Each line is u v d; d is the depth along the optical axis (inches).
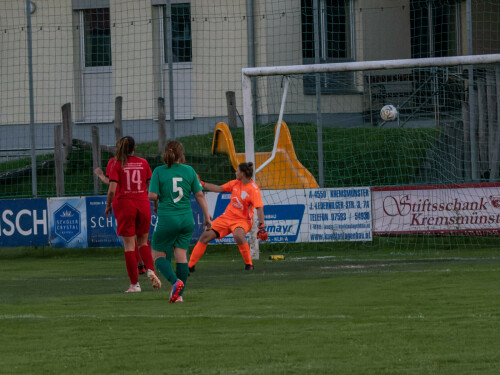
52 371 663.1
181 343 767.7
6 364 691.4
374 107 2532.0
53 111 2571.4
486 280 1195.3
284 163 2148.1
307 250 1892.2
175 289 1039.6
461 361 667.4
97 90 2593.5
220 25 2453.2
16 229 1948.8
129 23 2564.0
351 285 1187.3
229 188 1489.9
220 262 1686.8
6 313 975.6
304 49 2447.1
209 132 2420.0
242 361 684.1
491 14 2667.3
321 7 2566.4
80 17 2613.2
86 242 1909.4
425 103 2425.0
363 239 1828.2
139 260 1465.3
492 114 1952.5
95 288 1257.4
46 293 1194.6
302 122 2399.1
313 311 943.7
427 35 2790.4
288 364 669.3
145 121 2519.7
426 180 2113.7
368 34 2689.5
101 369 667.4
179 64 2509.8
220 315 928.9
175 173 1085.8
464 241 1836.9
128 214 1184.2
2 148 2522.1
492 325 824.9
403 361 671.8
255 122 2321.6
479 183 1790.1
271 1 2422.5
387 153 2217.0
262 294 1114.7
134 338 798.5
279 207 1839.3
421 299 1019.9
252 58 2410.2
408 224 1818.4
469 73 1937.7
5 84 2581.2
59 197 1925.4
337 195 1833.2
